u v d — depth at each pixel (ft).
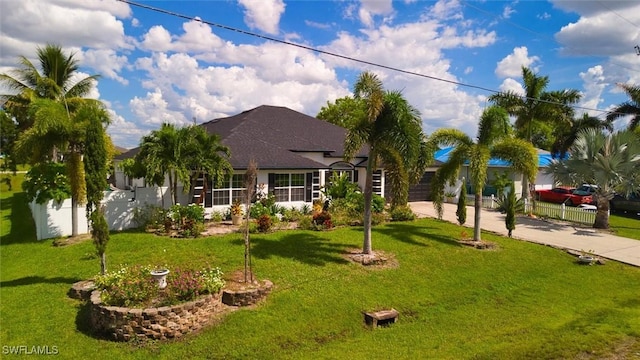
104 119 48.06
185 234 48.49
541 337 26.50
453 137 52.39
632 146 66.18
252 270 37.65
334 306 32.04
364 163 83.30
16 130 118.83
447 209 84.02
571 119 96.43
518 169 51.52
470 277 40.78
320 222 56.24
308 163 69.00
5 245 48.96
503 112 50.80
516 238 57.98
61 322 28.12
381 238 52.19
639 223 75.51
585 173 68.33
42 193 50.26
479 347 25.25
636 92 92.99
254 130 80.48
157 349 25.17
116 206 53.67
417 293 36.01
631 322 28.99
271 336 27.14
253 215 59.41
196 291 28.48
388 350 25.44
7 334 26.43
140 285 28.66
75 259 40.75
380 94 39.37
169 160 50.42
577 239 59.41
